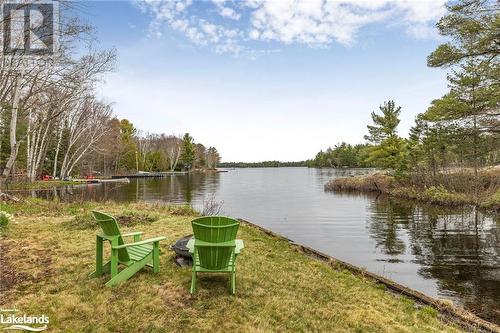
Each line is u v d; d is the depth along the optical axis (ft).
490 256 34.99
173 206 50.47
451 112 68.23
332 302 17.19
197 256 17.29
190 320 13.91
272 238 32.14
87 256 22.02
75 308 14.55
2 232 28.55
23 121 106.11
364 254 35.83
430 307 18.07
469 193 77.56
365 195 106.63
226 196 102.42
